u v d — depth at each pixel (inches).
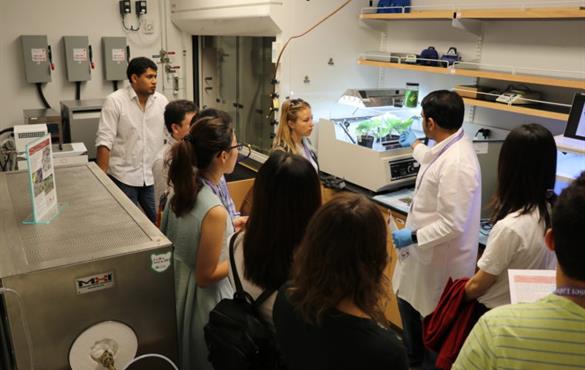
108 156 121.4
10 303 42.6
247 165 152.6
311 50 128.9
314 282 37.6
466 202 78.3
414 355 99.7
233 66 173.9
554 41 100.3
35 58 161.6
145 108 125.5
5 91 163.6
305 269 38.4
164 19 181.9
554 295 34.1
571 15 84.1
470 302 70.2
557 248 33.2
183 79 190.1
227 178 137.9
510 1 105.6
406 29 134.0
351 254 36.3
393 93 132.1
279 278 48.6
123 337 50.2
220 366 48.2
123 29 176.2
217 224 60.7
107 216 55.9
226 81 181.6
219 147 63.1
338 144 118.7
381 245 37.3
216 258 61.5
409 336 98.3
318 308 37.3
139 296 49.8
